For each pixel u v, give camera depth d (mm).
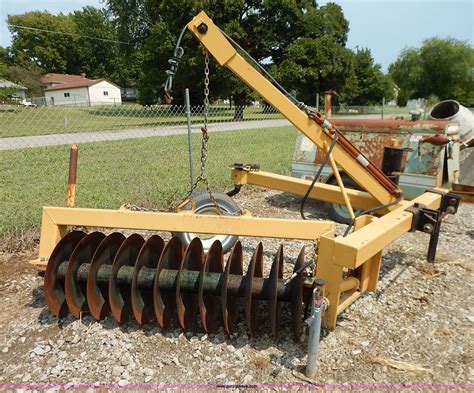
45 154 11852
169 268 3143
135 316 2895
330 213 5621
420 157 4914
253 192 7535
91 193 6855
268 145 13727
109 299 2885
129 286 2996
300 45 26125
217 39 3273
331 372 2611
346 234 3133
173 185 7426
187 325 2996
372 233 2699
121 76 72312
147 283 2943
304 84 27453
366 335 2998
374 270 3021
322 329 3021
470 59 42000
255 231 3029
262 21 26625
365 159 3582
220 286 2881
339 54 27516
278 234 2996
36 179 8305
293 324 2771
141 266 2982
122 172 8867
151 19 29391
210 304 3035
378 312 3303
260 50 27359
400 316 3252
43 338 2949
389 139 5121
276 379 2549
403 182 5020
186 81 26641
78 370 2625
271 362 2697
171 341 2912
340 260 2520
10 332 3027
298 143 5906
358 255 2447
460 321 3182
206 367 2662
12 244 4539
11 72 57469
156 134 16141
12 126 20250
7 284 3773
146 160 10539
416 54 44188
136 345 2863
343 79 28656
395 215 3141
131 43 42844
